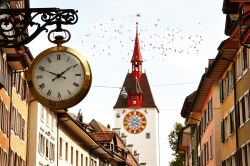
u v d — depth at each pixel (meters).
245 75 40.97
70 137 70.00
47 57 15.09
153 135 177.12
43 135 58.16
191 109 66.44
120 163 96.62
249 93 40.12
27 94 55.22
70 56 15.11
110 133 90.62
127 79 182.00
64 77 15.06
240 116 43.19
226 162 49.44
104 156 85.44
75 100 14.98
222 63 47.56
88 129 88.38
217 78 53.12
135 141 177.25
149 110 178.62
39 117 56.47
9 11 14.27
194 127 73.19
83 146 75.31
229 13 40.56
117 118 178.62
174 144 106.31
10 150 47.94
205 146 61.44
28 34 14.86
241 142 42.78
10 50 44.19
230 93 47.09
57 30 14.39
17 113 50.88
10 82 47.41
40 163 56.97
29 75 15.05
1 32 14.27
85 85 15.03
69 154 69.25
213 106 54.72
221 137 51.84
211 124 56.38
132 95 179.12
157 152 177.25
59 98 15.00
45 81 15.07
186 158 88.31
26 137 55.06
